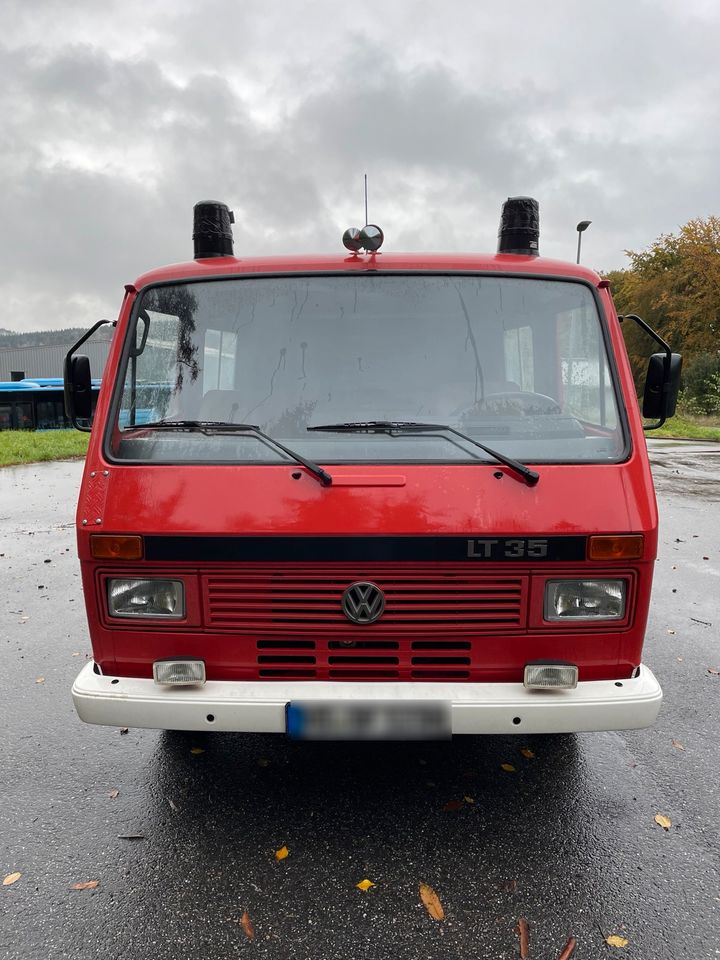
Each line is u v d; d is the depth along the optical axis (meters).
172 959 2.25
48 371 66.62
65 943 2.31
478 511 2.59
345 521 2.57
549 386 3.00
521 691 2.58
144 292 3.08
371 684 2.61
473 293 3.06
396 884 2.58
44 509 10.88
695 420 29.38
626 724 2.58
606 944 2.31
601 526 2.59
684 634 5.22
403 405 2.94
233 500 2.63
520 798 3.12
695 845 2.80
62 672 4.57
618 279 46.84
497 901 2.49
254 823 2.94
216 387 3.02
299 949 2.29
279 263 3.11
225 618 2.67
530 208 3.26
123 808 3.05
